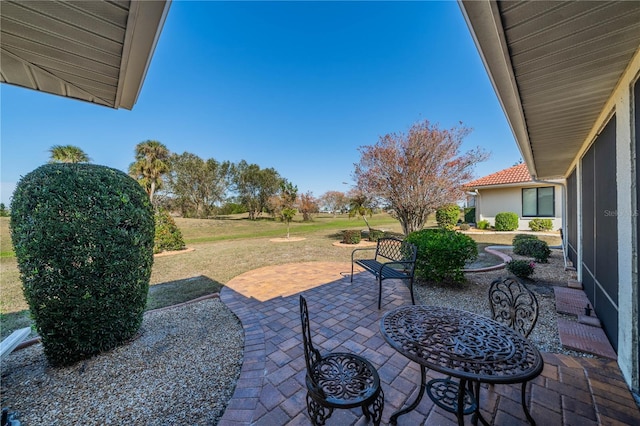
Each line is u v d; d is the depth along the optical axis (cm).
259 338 275
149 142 1783
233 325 312
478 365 126
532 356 134
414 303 359
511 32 126
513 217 1166
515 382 114
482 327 165
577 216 444
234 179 2602
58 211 216
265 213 2805
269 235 1418
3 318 351
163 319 330
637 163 179
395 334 156
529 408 168
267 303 379
